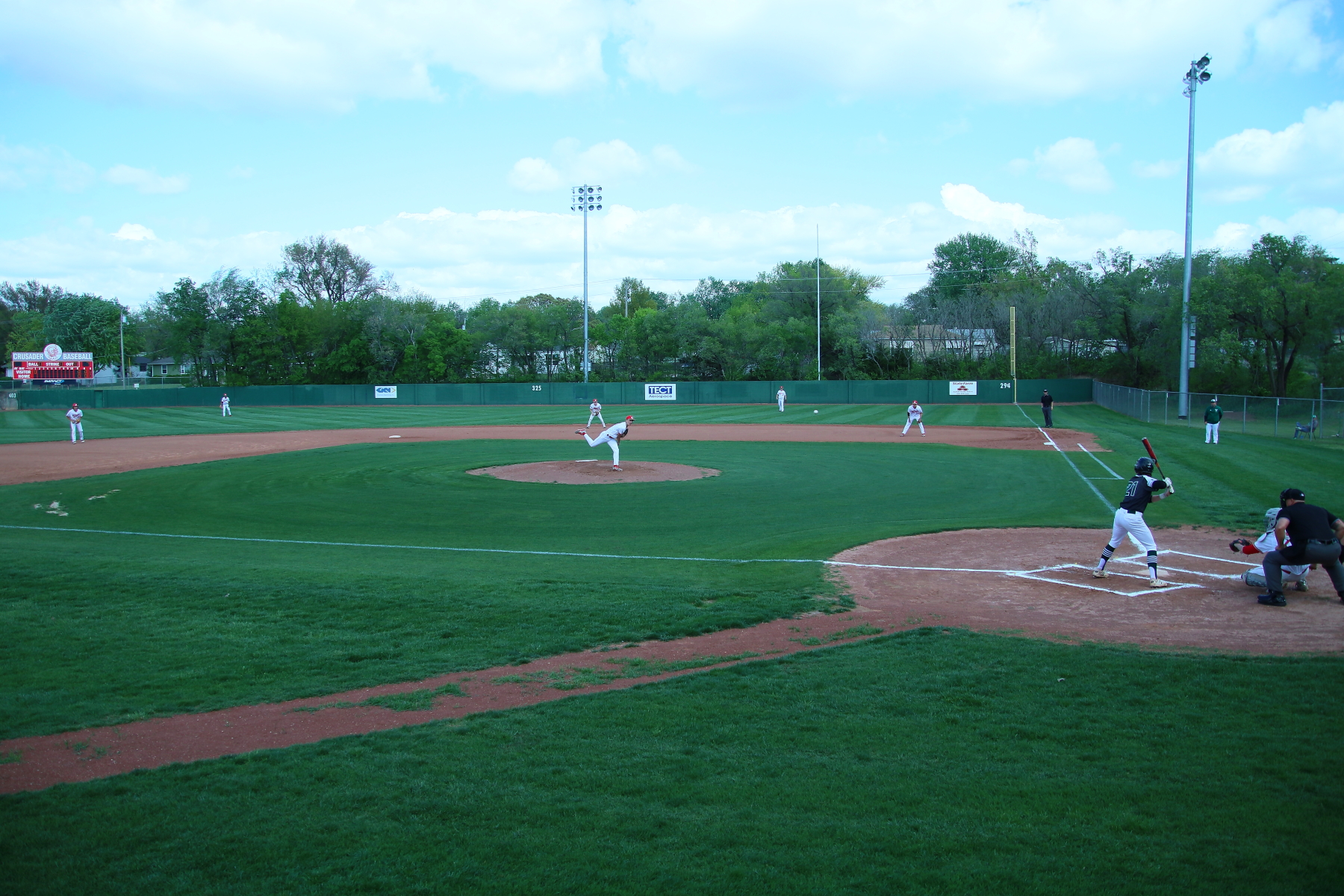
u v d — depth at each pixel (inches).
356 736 269.3
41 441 1619.1
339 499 852.6
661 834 203.3
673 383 2851.9
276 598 442.0
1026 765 237.9
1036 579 487.8
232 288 3312.0
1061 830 201.6
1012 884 179.0
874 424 1892.2
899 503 799.1
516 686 317.7
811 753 248.8
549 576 500.1
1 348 4699.8
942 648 352.5
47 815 219.1
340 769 243.8
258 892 181.3
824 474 1017.5
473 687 317.4
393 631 386.3
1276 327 1866.4
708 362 3196.4
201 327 3284.9
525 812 215.6
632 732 267.1
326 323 3368.6
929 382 2679.6
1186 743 250.8
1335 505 730.8
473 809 217.9
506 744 260.2
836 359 3073.3
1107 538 605.9
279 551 593.9
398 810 217.9
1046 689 300.8
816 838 200.1
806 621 402.3
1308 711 275.9
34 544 631.2
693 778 233.9
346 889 181.8
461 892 180.2
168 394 2952.8
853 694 298.0
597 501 820.6
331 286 4114.2
